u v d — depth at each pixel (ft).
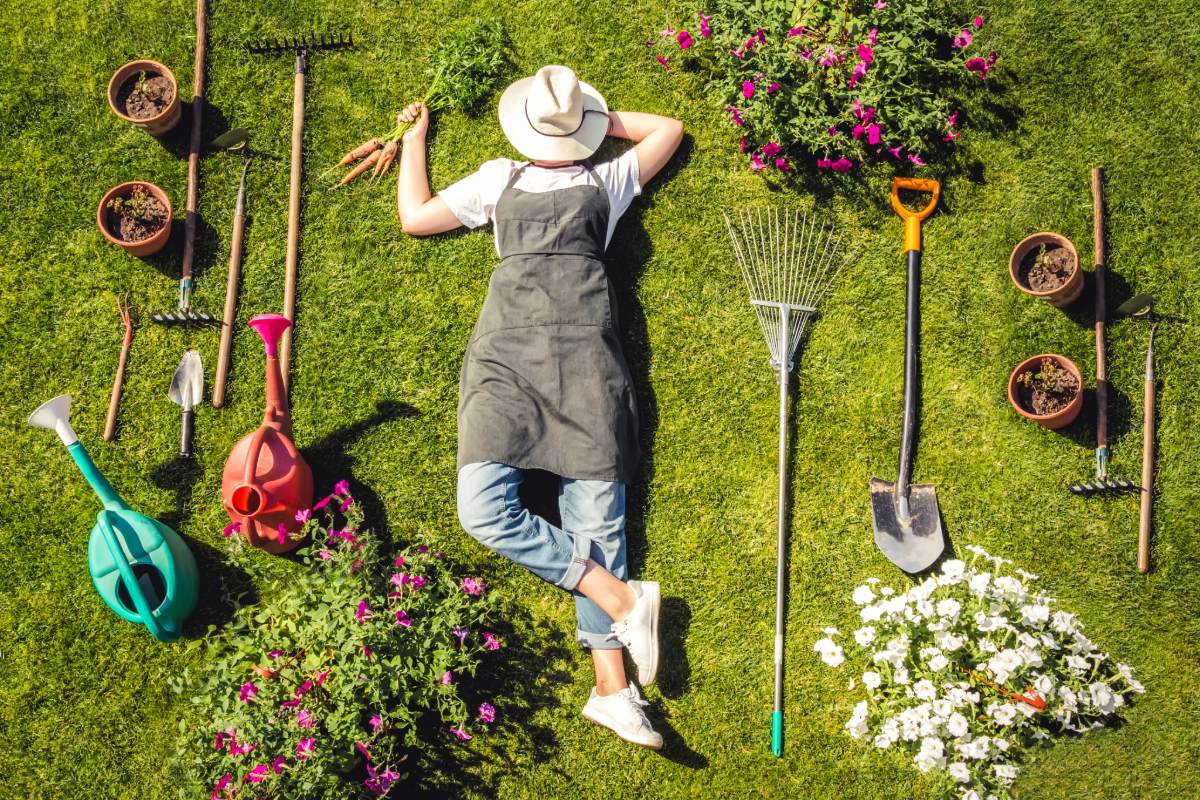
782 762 14.30
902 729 13.08
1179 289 14.83
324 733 13.64
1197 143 15.05
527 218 14.42
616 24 15.99
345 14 16.24
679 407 15.19
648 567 14.87
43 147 16.11
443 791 14.42
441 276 15.65
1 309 15.80
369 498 15.16
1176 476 14.49
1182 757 13.84
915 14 14.94
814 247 15.46
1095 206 15.02
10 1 16.39
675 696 14.53
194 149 15.92
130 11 16.33
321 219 15.80
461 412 14.35
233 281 15.61
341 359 15.52
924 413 14.99
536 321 14.19
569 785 14.40
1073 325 14.94
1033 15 15.46
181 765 14.03
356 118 16.03
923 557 14.53
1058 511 14.62
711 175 15.62
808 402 15.11
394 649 13.60
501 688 14.62
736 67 15.03
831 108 15.29
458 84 15.70
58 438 15.44
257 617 13.88
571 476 14.01
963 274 15.19
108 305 15.75
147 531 14.19
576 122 14.49
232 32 16.28
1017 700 13.05
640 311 15.39
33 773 14.67
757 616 14.67
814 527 14.84
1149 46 15.26
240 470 14.20
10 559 15.16
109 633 14.94
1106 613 14.34
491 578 14.92
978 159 15.35
